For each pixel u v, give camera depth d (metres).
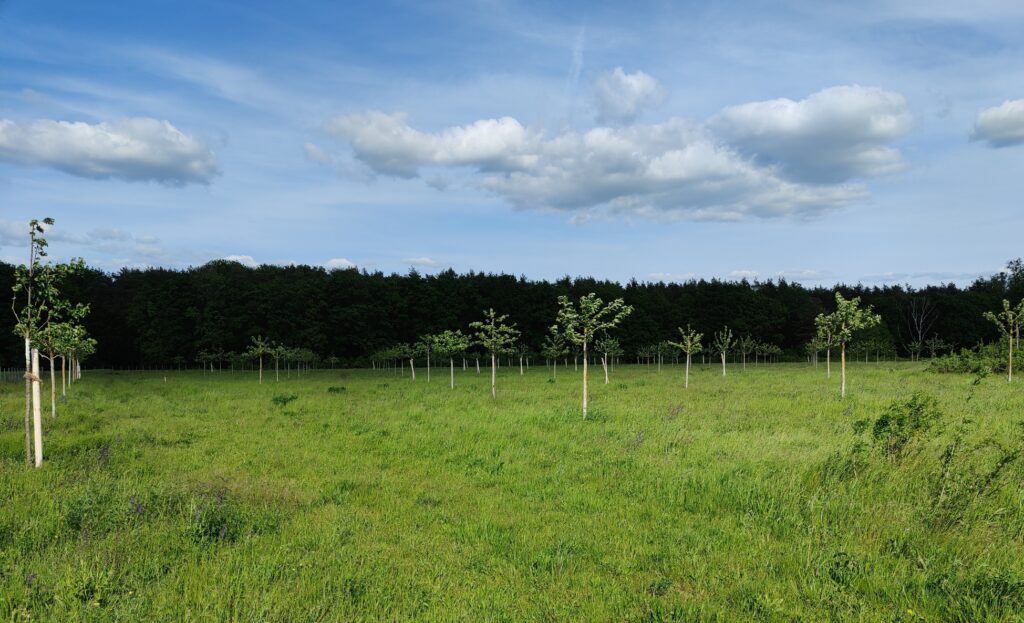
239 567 6.43
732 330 81.38
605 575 6.43
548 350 57.31
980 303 82.56
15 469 10.98
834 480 8.83
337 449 14.09
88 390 32.84
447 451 13.55
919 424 9.73
